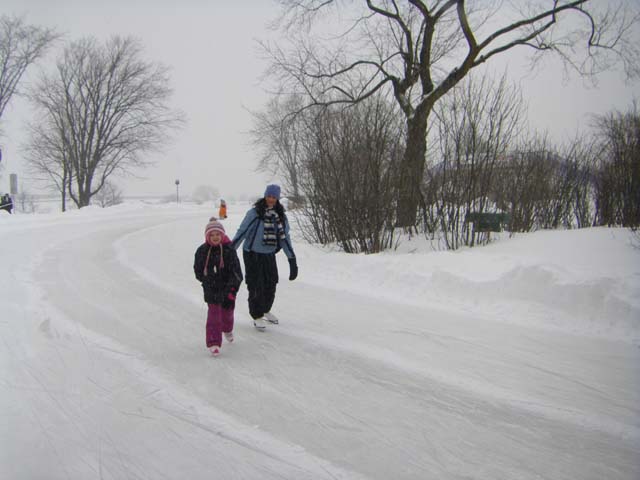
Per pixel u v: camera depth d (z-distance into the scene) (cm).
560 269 602
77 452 281
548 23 1174
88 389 367
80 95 3089
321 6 1320
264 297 523
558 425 323
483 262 720
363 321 561
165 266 910
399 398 363
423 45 1173
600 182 1048
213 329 447
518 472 270
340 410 343
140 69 3194
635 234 757
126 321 546
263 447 292
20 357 426
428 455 287
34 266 855
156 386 376
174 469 267
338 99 1291
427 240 963
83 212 2367
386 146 948
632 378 396
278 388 378
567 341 482
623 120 992
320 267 877
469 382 391
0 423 311
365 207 955
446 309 611
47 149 3212
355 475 265
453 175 901
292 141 1356
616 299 515
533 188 1064
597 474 269
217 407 344
